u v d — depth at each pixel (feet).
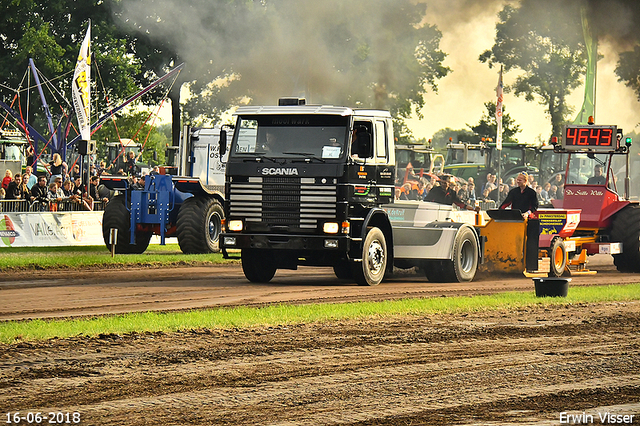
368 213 111.96
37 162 247.09
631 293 105.70
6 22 348.18
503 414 50.37
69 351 65.36
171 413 49.24
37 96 345.31
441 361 64.59
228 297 100.17
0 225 156.25
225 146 114.52
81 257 141.38
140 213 159.02
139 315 82.64
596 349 70.13
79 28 350.84
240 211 111.34
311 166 108.27
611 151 141.18
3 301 95.61
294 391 54.70
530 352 68.54
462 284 118.52
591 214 142.31
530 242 126.72
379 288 110.83
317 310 86.74
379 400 52.90
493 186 238.07
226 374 59.06
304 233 108.88
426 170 294.25
